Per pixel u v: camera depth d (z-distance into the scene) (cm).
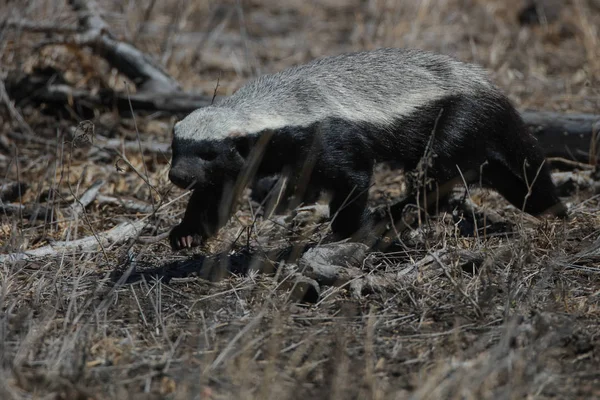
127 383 725
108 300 870
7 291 907
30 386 709
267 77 1022
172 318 852
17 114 1454
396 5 1953
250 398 676
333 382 707
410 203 1106
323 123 980
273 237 1070
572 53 1883
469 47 1916
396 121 1021
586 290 904
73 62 1588
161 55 1733
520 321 812
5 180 1202
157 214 1119
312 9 2234
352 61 1038
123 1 1864
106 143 1378
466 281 920
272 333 795
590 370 743
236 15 2181
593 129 1288
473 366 725
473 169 1096
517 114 1111
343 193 1012
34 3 1573
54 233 1103
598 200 1199
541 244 1018
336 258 951
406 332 821
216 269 969
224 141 934
